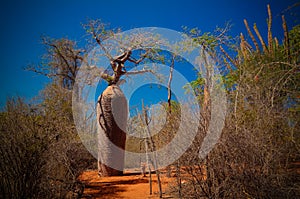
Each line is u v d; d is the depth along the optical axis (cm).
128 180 860
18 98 490
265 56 616
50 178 497
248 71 491
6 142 436
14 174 439
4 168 428
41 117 518
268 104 423
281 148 397
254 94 443
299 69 434
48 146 481
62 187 516
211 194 433
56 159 521
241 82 470
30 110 495
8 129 445
